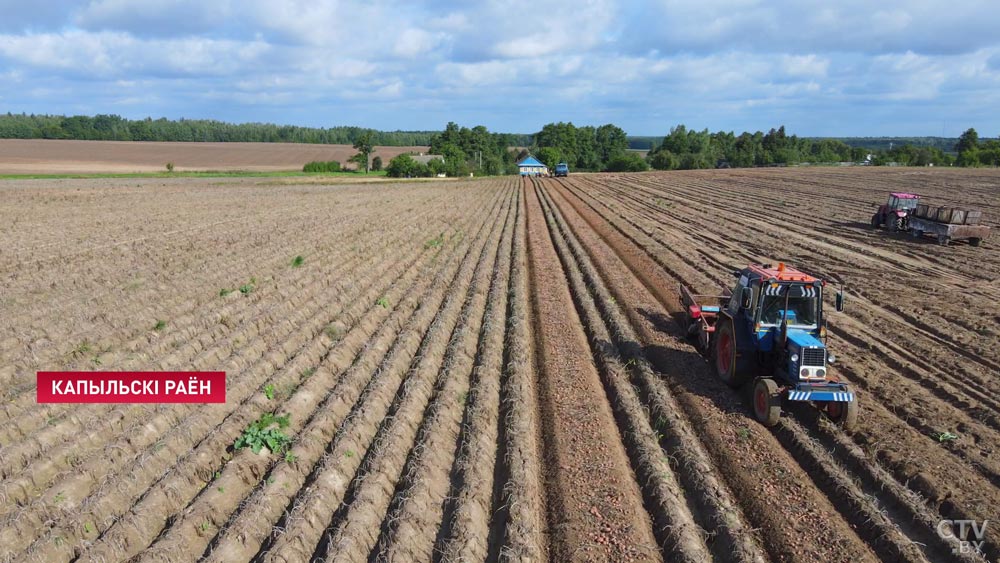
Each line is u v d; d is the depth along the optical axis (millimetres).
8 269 22500
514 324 16500
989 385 12812
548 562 7840
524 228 36625
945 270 23906
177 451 10305
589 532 8180
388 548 7855
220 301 18469
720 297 15492
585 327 17172
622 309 18359
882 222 34281
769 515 8523
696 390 12430
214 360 14273
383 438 10398
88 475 9445
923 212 30797
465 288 20984
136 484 9289
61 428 10680
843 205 46406
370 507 8680
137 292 19062
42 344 14570
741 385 12312
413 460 9797
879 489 9219
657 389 12398
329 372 13625
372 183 76500
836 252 27609
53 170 90750
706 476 9375
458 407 11875
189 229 32625
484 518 8688
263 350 14898
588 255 27125
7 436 10555
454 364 13375
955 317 17328
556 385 12844
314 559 7984
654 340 15336
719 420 11180
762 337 11508
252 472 9758
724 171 95312
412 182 79625
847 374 13320
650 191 62812
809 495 9000
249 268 22812
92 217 37156
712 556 8023
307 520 8383
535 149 148500
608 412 11828
